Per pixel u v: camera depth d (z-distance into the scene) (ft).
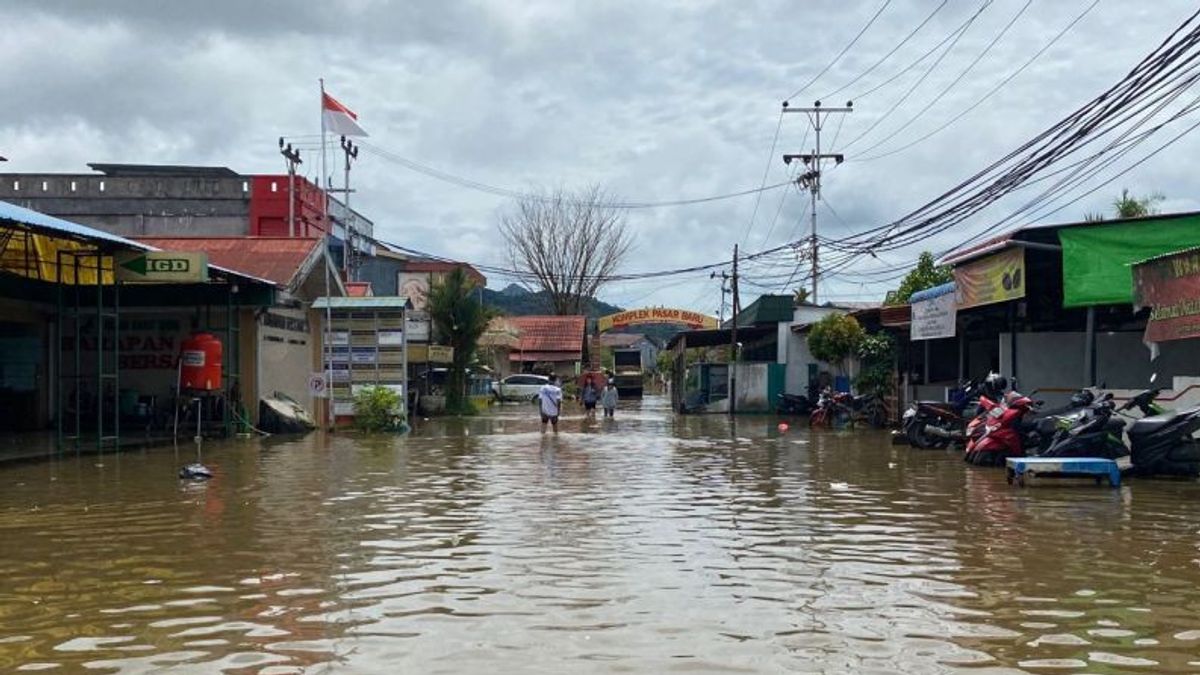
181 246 90.68
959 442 63.16
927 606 20.31
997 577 23.15
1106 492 39.60
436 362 122.42
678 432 84.48
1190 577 23.12
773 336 141.38
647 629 18.53
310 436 78.38
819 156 138.10
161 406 81.46
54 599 21.12
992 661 16.56
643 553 26.20
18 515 33.40
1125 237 51.55
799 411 120.98
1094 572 23.70
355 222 157.89
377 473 47.83
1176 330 44.88
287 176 128.67
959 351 81.56
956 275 67.67
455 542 27.89
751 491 40.32
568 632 18.34
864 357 98.63
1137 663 16.46
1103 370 64.49
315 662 16.60
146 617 19.57
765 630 18.45
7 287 74.23
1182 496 38.17
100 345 61.05
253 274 84.28
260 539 28.40
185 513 33.76
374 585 22.33
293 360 89.97
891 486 42.09
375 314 92.17
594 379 142.31
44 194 128.67
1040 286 65.41
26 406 80.12
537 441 72.38
